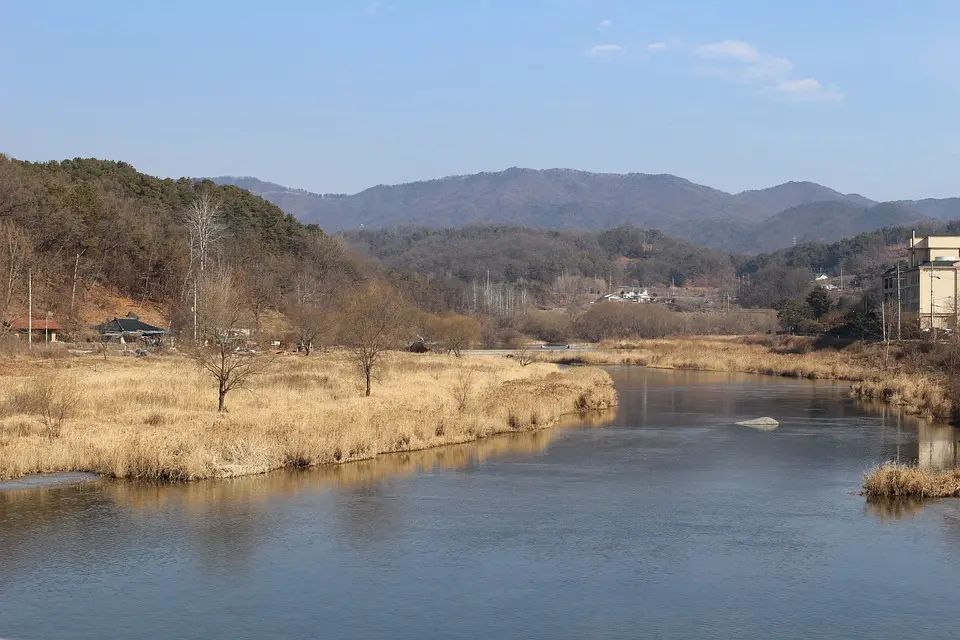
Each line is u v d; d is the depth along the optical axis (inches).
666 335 6432.1
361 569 868.6
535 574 858.8
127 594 794.8
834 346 4421.8
